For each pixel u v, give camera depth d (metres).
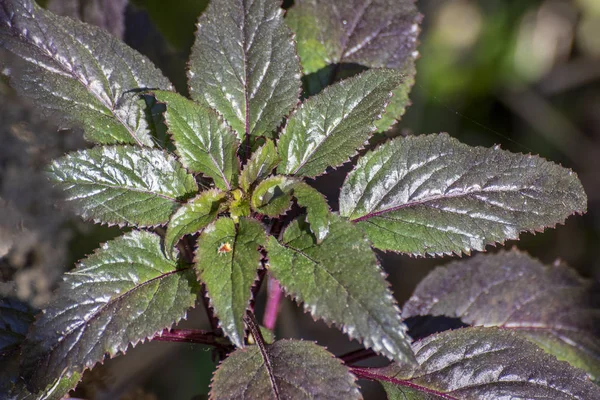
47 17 0.55
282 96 0.56
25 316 0.55
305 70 0.59
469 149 0.55
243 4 0.56
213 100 0.56
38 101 0.54
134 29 0.65
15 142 0.55
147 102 0.56
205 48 0.56
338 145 0.54
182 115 0.54
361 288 0.51
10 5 0.55
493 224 0.54
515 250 0.62
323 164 0.54
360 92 0.55
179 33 0.69
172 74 0.65
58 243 0.56
